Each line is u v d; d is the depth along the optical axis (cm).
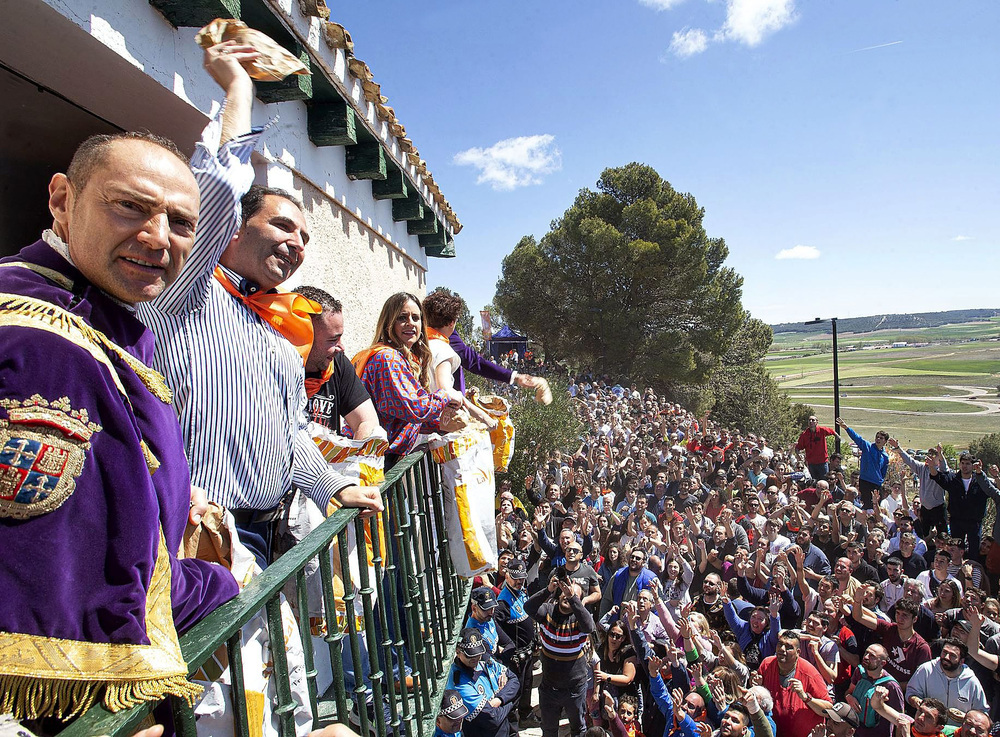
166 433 109
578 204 3472
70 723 92
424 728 257
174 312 146
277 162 349
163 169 109
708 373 3164
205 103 265
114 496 91
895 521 924
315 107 395
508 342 3184
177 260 115
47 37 196
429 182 679
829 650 587
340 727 141
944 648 553
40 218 229
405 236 714
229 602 121
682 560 728
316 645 226
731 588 706
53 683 84
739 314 3159
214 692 133
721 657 549
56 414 85
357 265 520
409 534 274
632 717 552
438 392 283
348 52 381
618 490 1176
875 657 545
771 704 528
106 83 229
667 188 3394
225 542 147
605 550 810
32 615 82
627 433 1619
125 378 103
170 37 241
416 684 250
